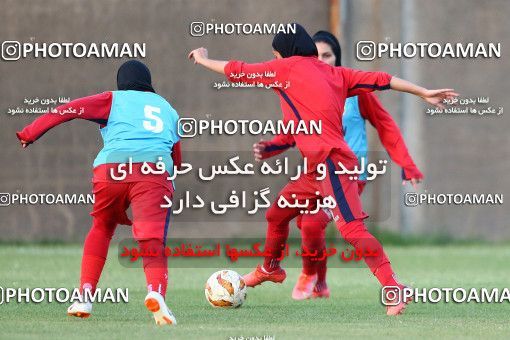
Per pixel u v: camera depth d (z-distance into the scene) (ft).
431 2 195.52
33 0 178.40
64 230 182.50
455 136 199.11
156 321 77.71
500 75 198.70
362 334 73.77
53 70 179.01
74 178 182.70
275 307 96.53
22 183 181.47
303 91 89.20
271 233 100.89
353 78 90.74
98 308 92.43
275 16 186.50
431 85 196.13
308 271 106.93
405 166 102.17
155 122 81.97
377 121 103.30
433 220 200.54
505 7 197.47
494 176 200.64
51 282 118.11
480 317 88.84
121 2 181.27
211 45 184.44
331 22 190.29
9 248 171.94
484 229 201.98
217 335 71.77
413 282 127.24
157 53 183.21
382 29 194.29
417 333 74.84
